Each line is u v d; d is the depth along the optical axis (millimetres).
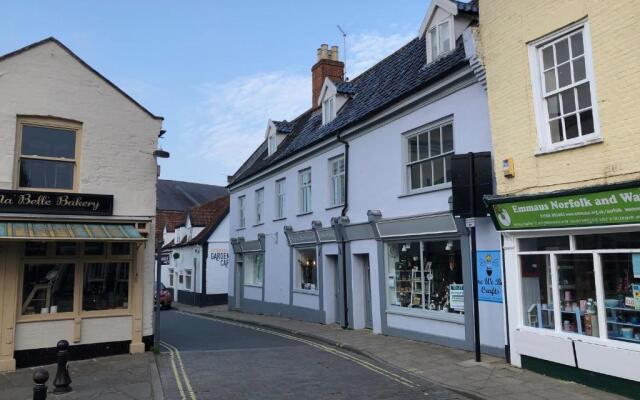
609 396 7133
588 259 7922
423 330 12000
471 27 10109
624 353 7086
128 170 11633
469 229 10625
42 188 10820
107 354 10938
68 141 11203
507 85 9195
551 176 8266
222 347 12555
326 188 16766
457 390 7742
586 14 7770
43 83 10914
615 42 7324
